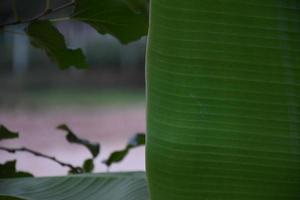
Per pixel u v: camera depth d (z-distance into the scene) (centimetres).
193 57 149
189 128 150
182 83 150
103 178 168
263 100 150
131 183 165
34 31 175
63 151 984
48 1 172
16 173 183
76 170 192
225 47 149
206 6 148
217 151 151
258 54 149
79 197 165
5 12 204
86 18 175
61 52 180
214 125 151
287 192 152
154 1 148
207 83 150
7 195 162
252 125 151
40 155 189
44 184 168
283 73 150
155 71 150
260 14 149
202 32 149
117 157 200
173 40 149
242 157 151
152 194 152
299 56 150
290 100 150
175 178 152
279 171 152
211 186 152
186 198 152
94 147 197
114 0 173
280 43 149
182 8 148
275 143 151
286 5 149
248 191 152
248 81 150
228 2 148
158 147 151
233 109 150
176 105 150
